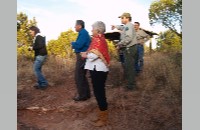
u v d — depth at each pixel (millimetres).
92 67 3389
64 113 3838
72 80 4637
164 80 4219
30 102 4059
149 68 4500
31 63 5430
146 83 4152
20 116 3848
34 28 4254
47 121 3746
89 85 4355
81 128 3574
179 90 3914
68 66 5074
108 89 4160
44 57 4289
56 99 4094
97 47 3379
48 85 4453
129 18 3939
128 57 3975
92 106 3850
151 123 3541
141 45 4543
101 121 3521
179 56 4598
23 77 4758
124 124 3555
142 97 3881
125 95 3975
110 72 4531
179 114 3600
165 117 3588
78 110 3828
